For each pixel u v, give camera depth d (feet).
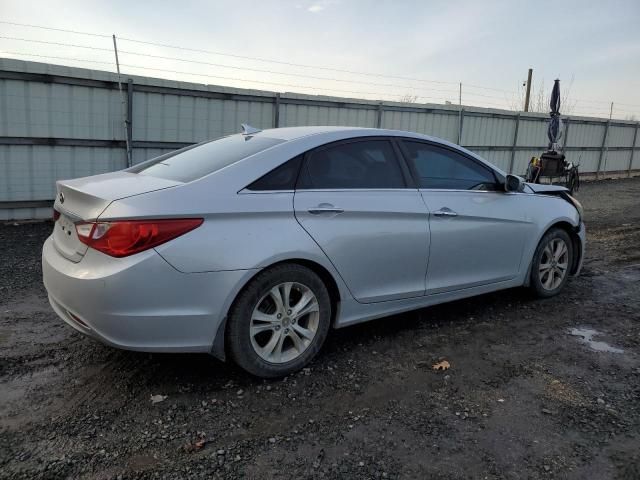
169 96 32.19
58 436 8.86
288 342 11.46
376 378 11.25
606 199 46.78
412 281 13.16
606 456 8.68
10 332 13.11
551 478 8.10
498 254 14.97
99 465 8.14
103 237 9.45
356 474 8.11
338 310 12.02
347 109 42.11
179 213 9.67
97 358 11.80
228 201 10.25
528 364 12.10
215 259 9.89
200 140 34.04
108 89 29.99
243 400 10.21
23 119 27.66
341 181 11.99
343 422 9.54
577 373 11.69
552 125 49.26
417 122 47.67
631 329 14.42
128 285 9.31
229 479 7.93
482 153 54.39
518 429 9.43
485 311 15.62
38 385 10.54
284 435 9.09
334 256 11.49
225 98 34.58
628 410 10.14
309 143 11.79
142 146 31.76
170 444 8.73
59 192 11.21
